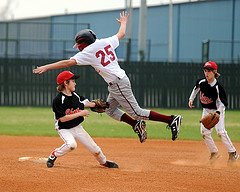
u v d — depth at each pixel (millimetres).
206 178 22125
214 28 80500
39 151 31484
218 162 28219
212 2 80688
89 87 64812
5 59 65312
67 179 21422
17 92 65688
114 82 23875
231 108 65000
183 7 85938
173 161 28031
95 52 23594
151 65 65062
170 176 22328
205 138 27500
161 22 90250
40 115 55719
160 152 32250
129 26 78125
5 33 71688
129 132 43062
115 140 38250
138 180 21391
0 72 65438
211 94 27062
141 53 66688
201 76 64875
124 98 24125
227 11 78625
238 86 64812
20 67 65500
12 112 58688
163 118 24609
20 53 71438
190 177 22219
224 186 20750
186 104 65438
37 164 24984
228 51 76562
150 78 65125
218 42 72000
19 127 45312
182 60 85250
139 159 28594
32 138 38531
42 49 73188
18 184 20562
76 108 23953
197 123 49719
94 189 19891
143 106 65250
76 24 68688
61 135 24156
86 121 50812
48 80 65562
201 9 82812
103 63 23672
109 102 24812
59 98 23812
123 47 80000
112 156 29891
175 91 65312
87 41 23891
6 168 23656
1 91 65625
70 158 27922
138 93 65125
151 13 91750
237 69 64750
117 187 20203
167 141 38125
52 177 21781
